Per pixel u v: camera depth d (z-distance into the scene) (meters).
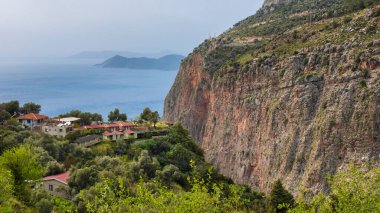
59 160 84.44
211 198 34.06
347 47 82.56
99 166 71.44
